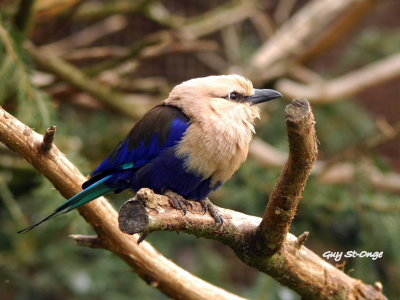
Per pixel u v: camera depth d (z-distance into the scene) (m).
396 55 14.24
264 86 13.37
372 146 11.16
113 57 13.66
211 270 13.19
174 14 15.80
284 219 5.90
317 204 11.13
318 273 6.67
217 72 15.55
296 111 5.16
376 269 11.34
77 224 7.99
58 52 13.34
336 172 12.83
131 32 15.35
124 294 12.23
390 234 10.56
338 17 15.09
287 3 15.71
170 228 5.80
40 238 12.13
